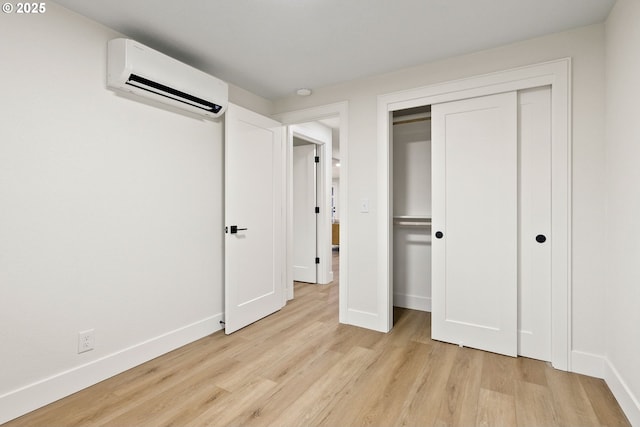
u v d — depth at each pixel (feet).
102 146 6.53
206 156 8.93
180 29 6.81
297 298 12.64
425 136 10.98
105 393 6.04
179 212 8.16
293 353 7.73
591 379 6.47
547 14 6.27
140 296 7.25
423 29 6.83
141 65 6.57
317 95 10.33
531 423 5.17
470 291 8.00
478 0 5.83
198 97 7.95
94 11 6.10
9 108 5.27
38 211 5.61
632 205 5.22
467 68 7.96
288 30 6.87
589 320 6.63
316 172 15.26
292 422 5.22
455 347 8.04
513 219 7.46
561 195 6.85
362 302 9.49
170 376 6.66
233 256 9.07
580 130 6.70
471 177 7.96
